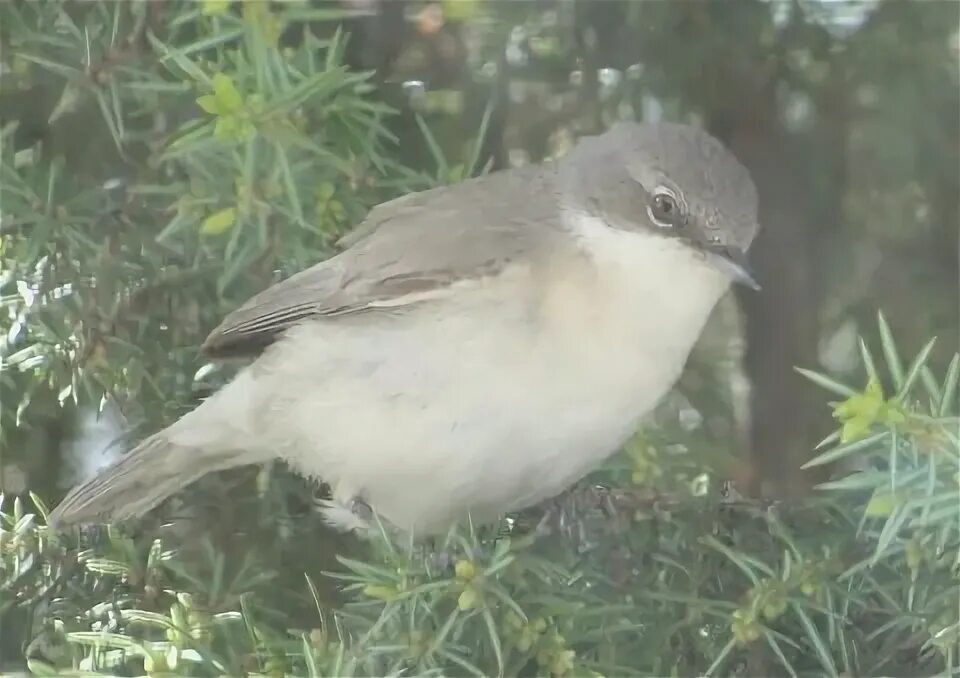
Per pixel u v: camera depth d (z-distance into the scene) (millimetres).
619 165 4715
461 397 4488
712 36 5715
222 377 5324
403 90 5527
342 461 4738
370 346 4551
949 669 3938
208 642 4324
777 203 6004
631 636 4340
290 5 4695
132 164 5203
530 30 5602
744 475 5562
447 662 4023
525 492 4793
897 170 6008
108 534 5043
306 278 4727
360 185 4992
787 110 5922
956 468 3730
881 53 5773
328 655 4051
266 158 4527
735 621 4133
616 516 4926
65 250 5117
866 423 3732
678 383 5988
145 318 5168
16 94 5168
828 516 4652
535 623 4039
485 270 4484
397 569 4148
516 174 4977
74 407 5422
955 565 3996
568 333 4492
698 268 4691
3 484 5387
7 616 4785
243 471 5422
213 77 4520
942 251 6086
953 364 3791
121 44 4902
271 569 5047
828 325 6090
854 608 4297
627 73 5754
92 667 4344
